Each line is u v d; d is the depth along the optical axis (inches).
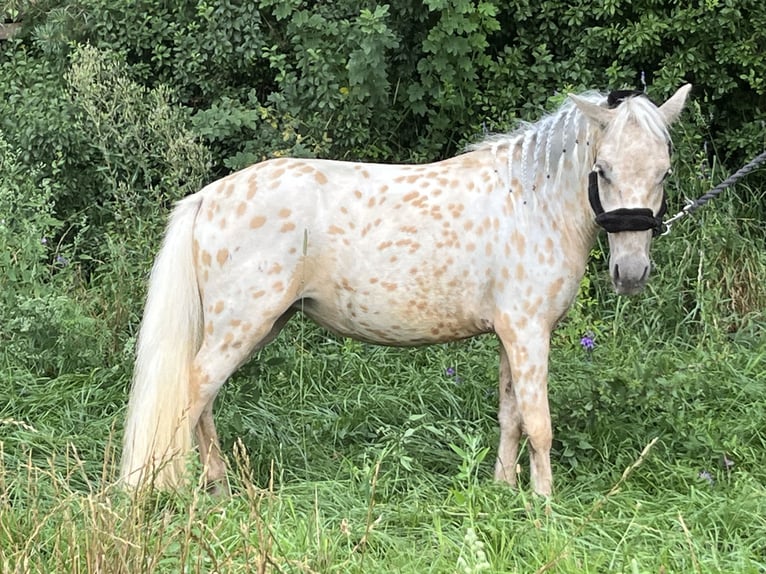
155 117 245.4
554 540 134.9
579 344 235.9
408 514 150.7
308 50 263.0
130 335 230.4
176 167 247.0
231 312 161.2
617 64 280.4
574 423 187.2
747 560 133.5
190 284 163.3
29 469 139.6
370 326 166.2
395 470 173.9
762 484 169.2
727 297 262.4
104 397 204.5
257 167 166.2
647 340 247.6
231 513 141.4
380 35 257.4
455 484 158.2
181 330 161.9
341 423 197.3
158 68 287.3
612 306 259.9
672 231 264.8
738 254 264.7
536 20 288.7
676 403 198.1
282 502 152.0
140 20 284.0
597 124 153.6
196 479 148.1
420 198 162.4
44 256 224.8
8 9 295.7
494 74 283.6
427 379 219.8
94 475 171.5
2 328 210.4
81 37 285.9
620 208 149.6
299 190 161.8
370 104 266.2
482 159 165.5
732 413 202.1
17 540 132.8
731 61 272.8
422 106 276.8
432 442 192.4
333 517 149.2
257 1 277.0
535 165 160.7
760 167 284.7
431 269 161.0
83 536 127.9
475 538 118.4
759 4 272.4
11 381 202.7
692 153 273.3
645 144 148.9
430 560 135.0
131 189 252.2
